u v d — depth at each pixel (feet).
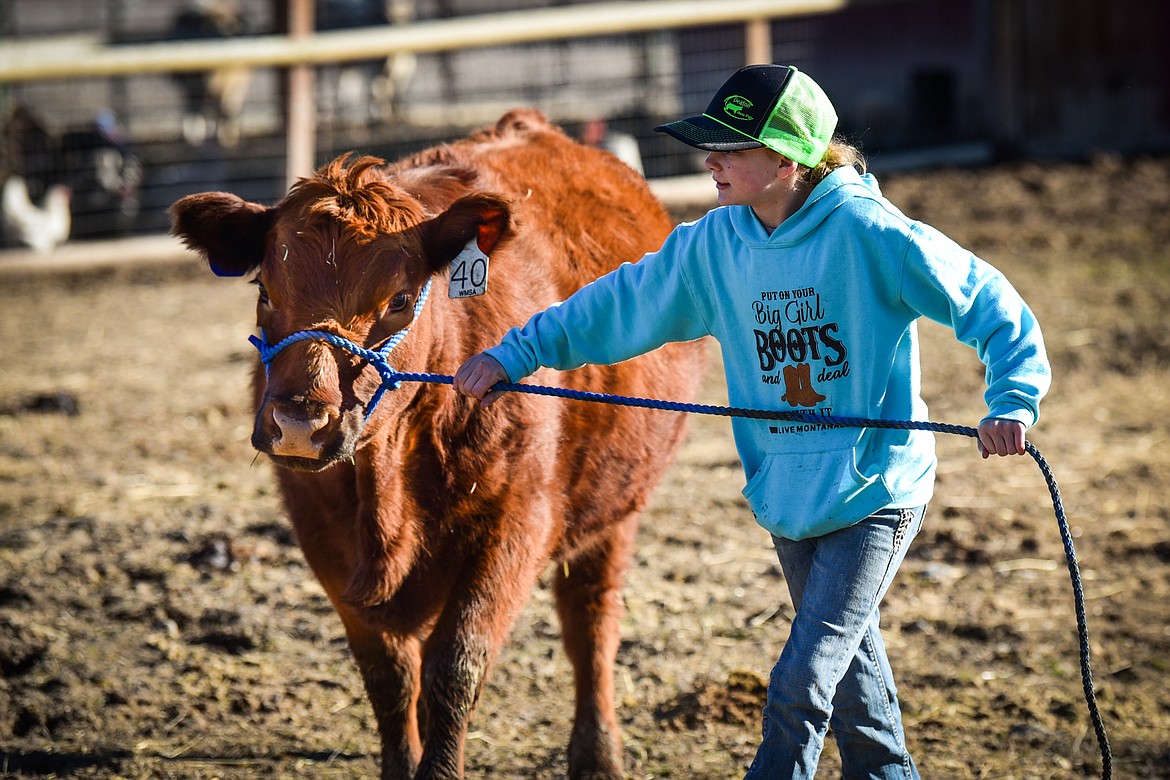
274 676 26.89
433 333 19.51
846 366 17.12
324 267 17.80
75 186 71.00
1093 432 40.45
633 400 17.93
